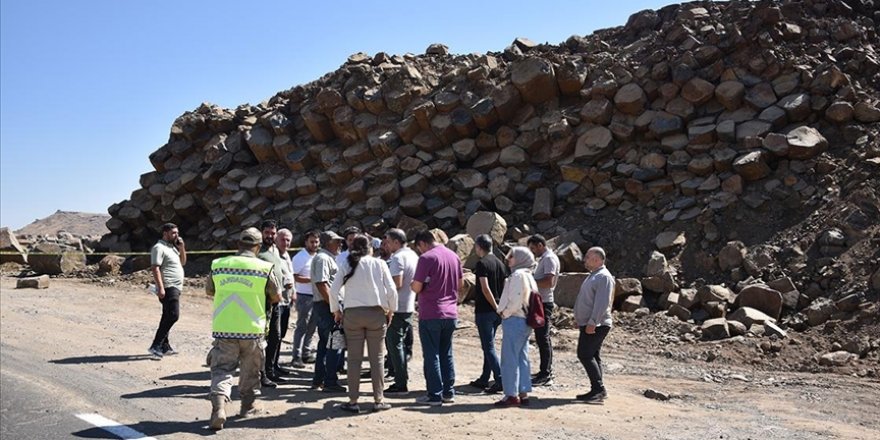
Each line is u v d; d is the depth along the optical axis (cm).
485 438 701
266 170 2359
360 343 788
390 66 2312
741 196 1614
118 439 668
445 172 1992
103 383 881
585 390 951
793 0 2042
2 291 1820
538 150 1953
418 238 864
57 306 1578
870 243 1394
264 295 736
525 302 838
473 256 1670
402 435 705
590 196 1834
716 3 2150
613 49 2198
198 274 2156
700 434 745
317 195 2202
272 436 691
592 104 1905
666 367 1123
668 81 1866
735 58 1841
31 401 787
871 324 1220
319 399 844
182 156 2528
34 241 2778
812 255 1434
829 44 1920
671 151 1772
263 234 961
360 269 786
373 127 2155
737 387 1004
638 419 798
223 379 712
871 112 1648
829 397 944
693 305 1383
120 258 2261
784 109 1703
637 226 1686
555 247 1661
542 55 2050
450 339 854
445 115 2059
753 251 1484
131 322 1411
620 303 1460
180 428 709
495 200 1900
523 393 840
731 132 1692
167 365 1007
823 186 1560
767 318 1285
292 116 2405
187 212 2438
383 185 2062
